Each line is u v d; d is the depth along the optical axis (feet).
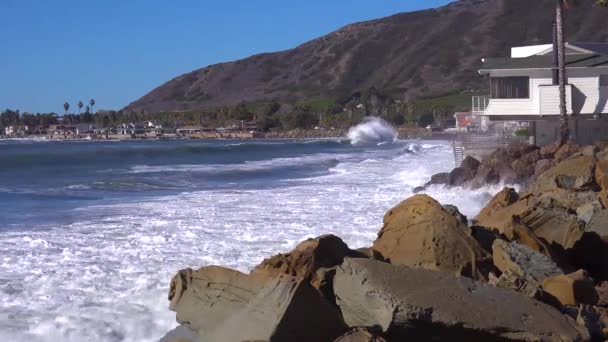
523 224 39.86
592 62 131.95
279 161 180.86
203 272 30.68
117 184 112.37
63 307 35.99
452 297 26.27
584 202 55.67
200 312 29.19
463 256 34.71
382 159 177.17
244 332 25.79
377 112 558.97
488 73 139.23
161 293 38.83
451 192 92.12
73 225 64.18
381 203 80.69
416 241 35.63
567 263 40.01
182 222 65.62
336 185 105.91
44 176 135.44
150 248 52.08
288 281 26.66
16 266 45.60
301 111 599.98
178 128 636.07
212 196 90.58
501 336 25.22
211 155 220.23
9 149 316.60
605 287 34.50
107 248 52.13
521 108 132.67
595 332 27.30
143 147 293.43
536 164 97.86
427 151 213.25
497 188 94.53
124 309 35.83
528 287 29.68
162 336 32.12
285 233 58.75
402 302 25.09
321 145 317.83
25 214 73.10
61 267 45.37
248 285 29.04
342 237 56.29
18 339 31.19
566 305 30.22
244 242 54.49
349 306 26.73
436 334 25.25
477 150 125.90
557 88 127.54
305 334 25.59
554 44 130.21
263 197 88.33
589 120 130.41
